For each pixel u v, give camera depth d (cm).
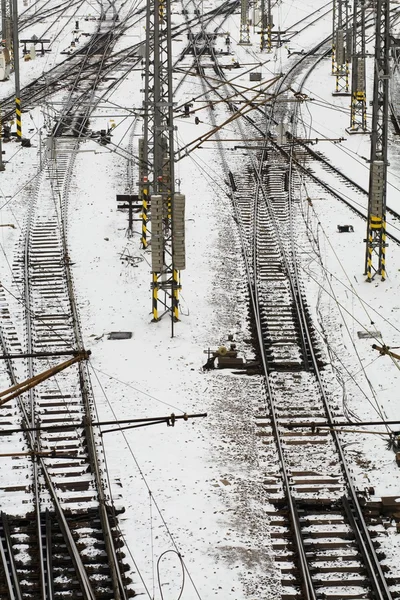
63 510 6056
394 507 6103
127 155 14138
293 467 6594
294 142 14862
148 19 9050
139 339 8538
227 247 10800
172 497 6216
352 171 13912
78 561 5519
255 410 7375
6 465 6619
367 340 8494
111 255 10481
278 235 11012
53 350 8356
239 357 8238
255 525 5962
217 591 5347
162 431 7000
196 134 15412
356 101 16888
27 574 5509
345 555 5678
